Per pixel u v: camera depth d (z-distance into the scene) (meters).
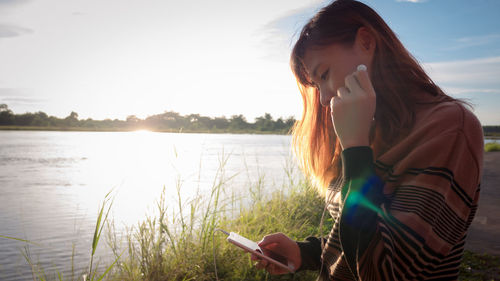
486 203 8.95
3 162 33.12
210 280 3.80
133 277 3.79
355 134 0.79
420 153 0.76
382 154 0.88
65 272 5.23
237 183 7.61
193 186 15.27
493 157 23.86
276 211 5.93
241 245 1.30
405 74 0.88
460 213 0.75
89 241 7.35
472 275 4.29
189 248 4.08
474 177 0.77
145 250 3.90
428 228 0.70
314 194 6.82
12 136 119.50
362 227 0.74
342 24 0.90
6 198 14.14
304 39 0.97
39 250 6.82
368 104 0.79
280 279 3.81
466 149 0.76
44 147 61.31
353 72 0.88
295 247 1.34
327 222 5.81
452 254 0.79
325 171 1.30
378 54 0.89
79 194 14.99
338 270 0.93
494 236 6.00
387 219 0.73
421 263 0.72
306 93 1.36
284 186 7.23
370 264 0.72
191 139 112.62
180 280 3.82
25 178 21.06
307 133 1.36
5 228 9.10
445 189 0.72
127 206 11.38
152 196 13.19
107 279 3.81
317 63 0.93
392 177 0.79
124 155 43.88
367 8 0.92
